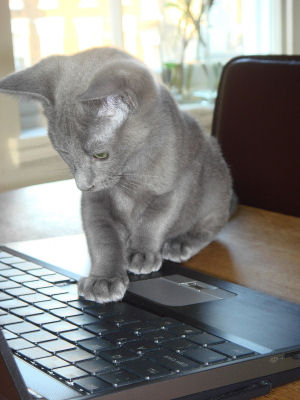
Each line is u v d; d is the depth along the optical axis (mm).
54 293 1030
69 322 898
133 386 696
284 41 3916
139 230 1289
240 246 1314
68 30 3129
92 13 3182
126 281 1080
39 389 698
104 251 1181
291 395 764
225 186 1441
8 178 2793
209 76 3559
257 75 1663
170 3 3436
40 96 1226
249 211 1559
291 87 1607
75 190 1813
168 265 1225
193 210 1367
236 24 3748
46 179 2688
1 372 641
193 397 727
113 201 1317
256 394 756
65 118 1213
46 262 1211
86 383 704
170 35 3451
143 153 1274
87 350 794
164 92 1318
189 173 1337
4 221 1514
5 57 2945
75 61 1254
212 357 762
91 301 992
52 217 1544
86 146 1209
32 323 899
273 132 1630
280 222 1463
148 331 850
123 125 1222
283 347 804
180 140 1308
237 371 751
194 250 1282
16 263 1199
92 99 1047
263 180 1648
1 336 631
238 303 981
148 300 1002
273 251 1272
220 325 885
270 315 928
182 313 936
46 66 1264
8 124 2852
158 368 736
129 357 768
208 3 3553
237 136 1688
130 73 1134
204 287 1065
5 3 2910
